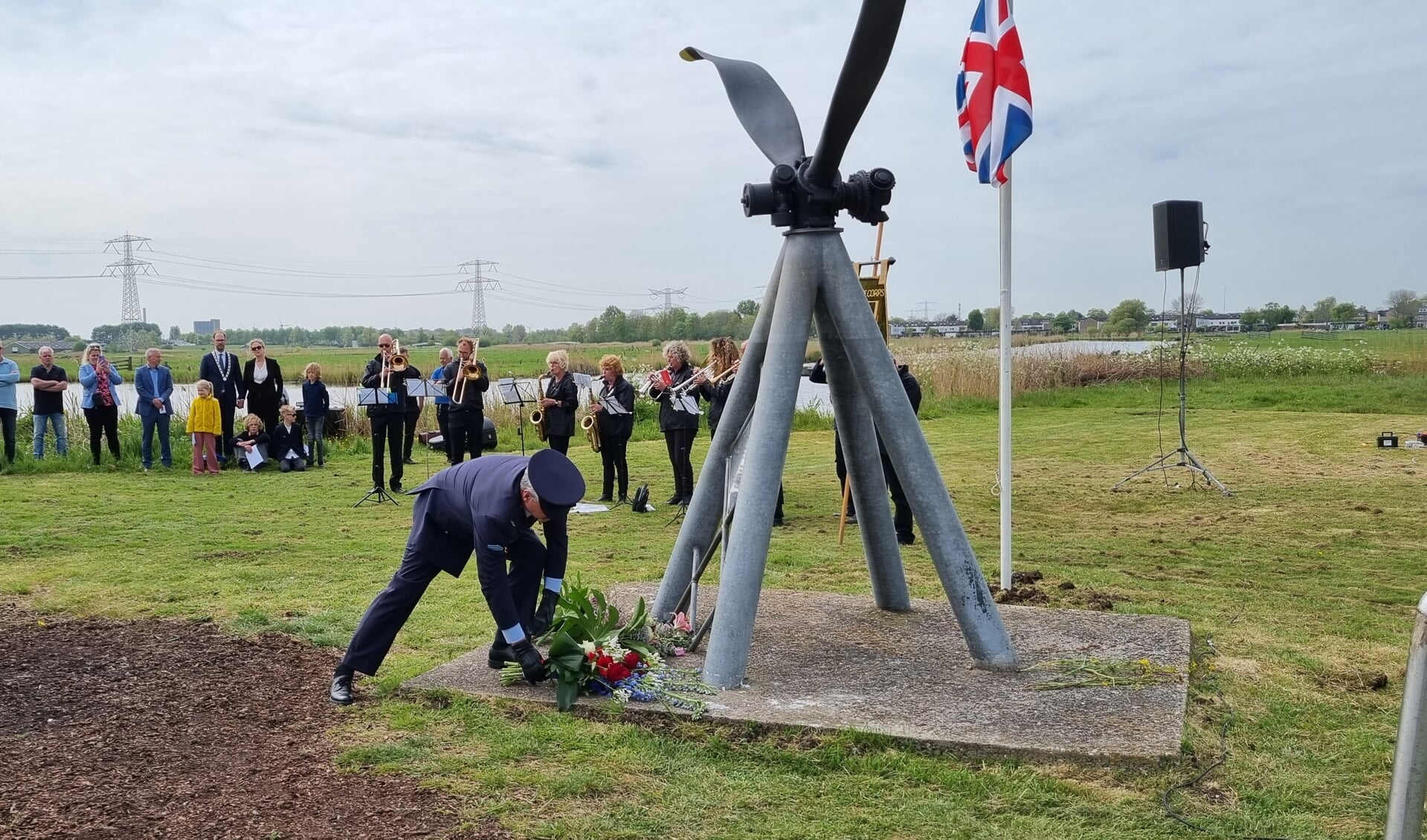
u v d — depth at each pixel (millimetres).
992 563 8383
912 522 9461
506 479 5020
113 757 4484
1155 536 9625
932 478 5500
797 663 5527
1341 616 6586
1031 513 11039
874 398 5516
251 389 16500
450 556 5227
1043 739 4383
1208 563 8336
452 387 14484
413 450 18281
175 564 8672
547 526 5496
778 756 4406
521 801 4020
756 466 5348
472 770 4305
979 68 6242
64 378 16453
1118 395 26500
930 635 6051
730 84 5918
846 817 3877
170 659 5938
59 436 16625
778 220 5590
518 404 12789
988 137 6301
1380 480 12695
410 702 5148
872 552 6484
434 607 7117
